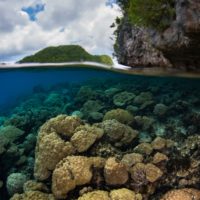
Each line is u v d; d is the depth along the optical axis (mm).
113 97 2793
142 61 1772
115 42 1961
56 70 3463
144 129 2301
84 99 2949
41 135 1979
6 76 3936
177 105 2572
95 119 2432
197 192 1586
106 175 1615
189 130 2223
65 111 2873
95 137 1842
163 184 1680
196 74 2027
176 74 2189
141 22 1300
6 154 2109
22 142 2494
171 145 1919
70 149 1787
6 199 2031
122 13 1750
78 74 3744
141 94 2770
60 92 4738
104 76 3514
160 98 2910
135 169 1665
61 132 1964
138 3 1233
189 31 1002
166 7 1165
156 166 1722
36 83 4805
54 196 1645
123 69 2467
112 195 1521
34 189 1729
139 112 2596
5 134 2410
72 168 1613
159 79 2859
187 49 1214
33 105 3584
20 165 2146
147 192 1624
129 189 1616
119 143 1943
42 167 1799
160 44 1253
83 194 1539
